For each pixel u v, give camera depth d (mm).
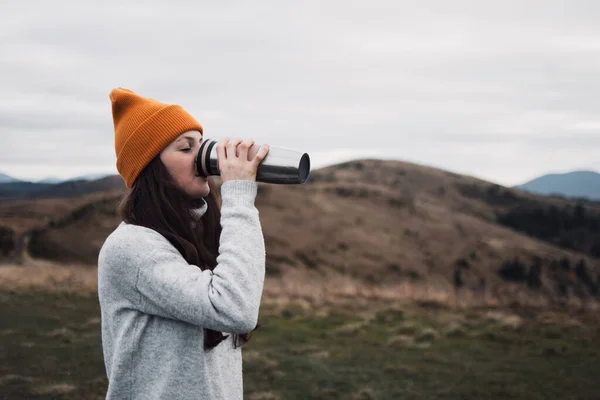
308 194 72375
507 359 7191
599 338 8711
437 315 10812
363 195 80000
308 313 10391
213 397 1313
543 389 5863
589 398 5590
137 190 1390
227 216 1320
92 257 45062
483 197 133250
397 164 156125
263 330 8469
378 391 5555
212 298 1221
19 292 11492
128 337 1277
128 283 1275
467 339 8367
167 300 1235
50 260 42656
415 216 77188
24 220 71125
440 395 5531
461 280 54312
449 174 149375
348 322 9523
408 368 6527
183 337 1286
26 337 6801
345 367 6422
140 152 1350
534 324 9914
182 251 1364
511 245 72000
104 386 5031
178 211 1385
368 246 58500
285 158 1356
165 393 1257
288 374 5984
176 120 1367
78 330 7441
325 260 50844
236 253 1266
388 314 10750
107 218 55031
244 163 1356
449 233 72938
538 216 110812
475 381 6090
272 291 14055
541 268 63312
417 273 53375
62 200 91688
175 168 1375
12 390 4781
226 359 1425
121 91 1435
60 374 5324
